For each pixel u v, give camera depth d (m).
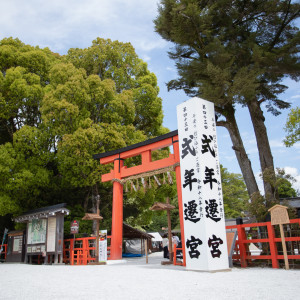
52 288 5.88
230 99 11.89
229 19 12.84
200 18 11.88
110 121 19.45
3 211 17.03
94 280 7.12
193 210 8.97
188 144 9.55
